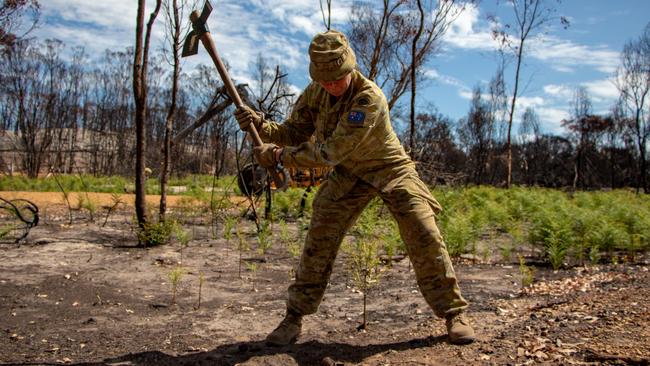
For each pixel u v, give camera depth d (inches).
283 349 149.8
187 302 213.2
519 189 986.7
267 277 262.7
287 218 509.4
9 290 223.3
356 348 151.5
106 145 1929.1
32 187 971.3
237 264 291.4
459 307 147.4
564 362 128.9
